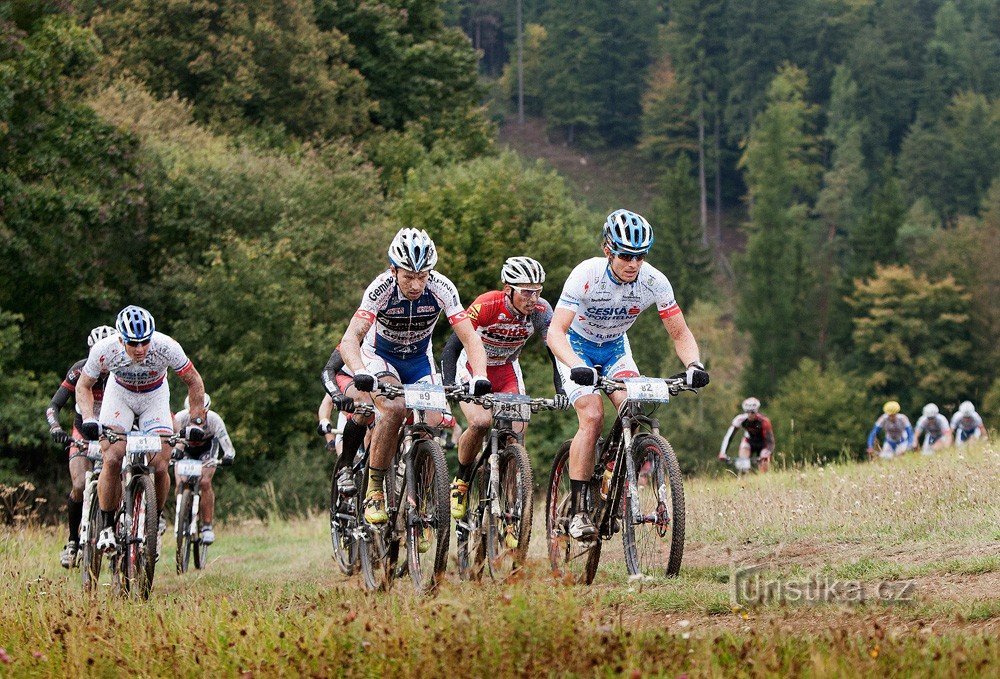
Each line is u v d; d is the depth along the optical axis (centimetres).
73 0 5291
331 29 6481
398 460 1136
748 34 17462
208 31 5688
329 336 4056
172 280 3956
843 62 17462
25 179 3750
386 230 4634
